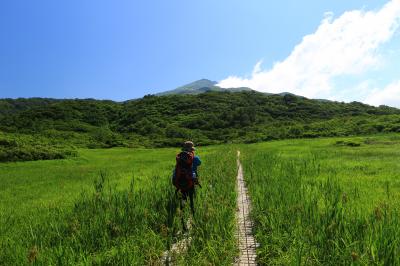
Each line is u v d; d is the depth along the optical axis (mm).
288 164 19875
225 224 8914
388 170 20000
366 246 6492
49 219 10086
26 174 27562
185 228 9219
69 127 106750
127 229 8742
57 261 6574
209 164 22609
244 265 7488
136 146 75312
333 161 25656
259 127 102875
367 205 10328
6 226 9984
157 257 7637
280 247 7480
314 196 9812
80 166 33844
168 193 11867
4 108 199875
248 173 19016
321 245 6926
